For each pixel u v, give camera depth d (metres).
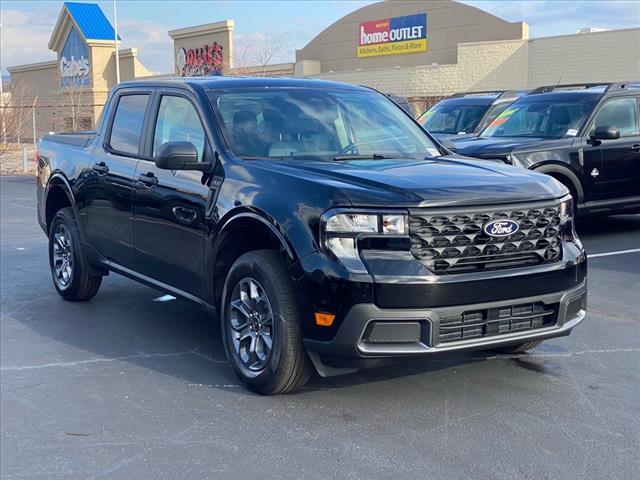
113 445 4.33
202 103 5.78
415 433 4.39
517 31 32.53
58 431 4.53
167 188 5.76
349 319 4.33
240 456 4.15
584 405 4.77
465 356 5.70
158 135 6.17
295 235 4.55
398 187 4.51
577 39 26.61
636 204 10.59
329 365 4.61
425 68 30.61
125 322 6.81
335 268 4.37
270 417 4.64
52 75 47.41
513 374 5.33
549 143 10.08
